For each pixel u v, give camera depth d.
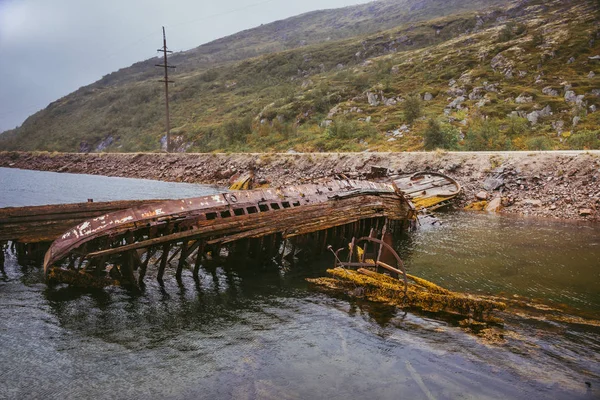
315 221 14.55
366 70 94.06
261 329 9.11
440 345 8.35
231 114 88.94
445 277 12.69
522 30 87.62
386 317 9.69
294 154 42.16
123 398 6.62
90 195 31.80
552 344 8.40
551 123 47.84
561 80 60.31
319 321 9.52
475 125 46.22
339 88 79.62
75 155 67.25
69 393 6.74
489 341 8.50
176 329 9.11
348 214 15.71
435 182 28.02
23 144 108.75
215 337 8.73
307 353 8.05
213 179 43.91
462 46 91.06
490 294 11.27
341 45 136.00
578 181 23.45
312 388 6.86
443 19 134.00
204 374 7.31
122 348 8.23
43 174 53.91
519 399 6.60
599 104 50.59
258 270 13.61
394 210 18.12
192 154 54.00
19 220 13.75
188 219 11.97
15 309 10.03
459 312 9.73
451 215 23.06
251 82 119.06
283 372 7.38
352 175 28.11
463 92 64.00
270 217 13.41
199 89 120.19
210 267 13.66
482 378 7.18
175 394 6.72
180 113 100.62
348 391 6.79
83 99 143.00
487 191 26.09
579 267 13.70
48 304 10.42
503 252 15.62
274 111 73.81
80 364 7.62
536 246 16.41
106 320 9.53
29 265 13.82
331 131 52.47
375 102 68.00
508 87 61.19
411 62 86.38
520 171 26.08
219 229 12.30
